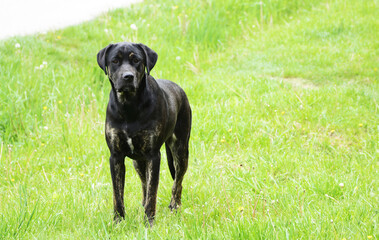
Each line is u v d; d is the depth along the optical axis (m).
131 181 5.89
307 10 13.14
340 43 10.76
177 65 10.34
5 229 4.41
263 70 9.91
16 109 7.70
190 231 4.25
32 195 5.50
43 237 4.35
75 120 7.55
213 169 6.20
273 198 5.09
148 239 4.28
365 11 12.20
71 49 10.75
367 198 4.90
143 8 13.08
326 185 5.21
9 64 8.96
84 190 5.60
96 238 4.32
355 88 8.46
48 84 8.73
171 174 5.56
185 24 11.78
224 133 7.13
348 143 6.93
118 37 11.10
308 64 9.99
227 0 13.34
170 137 5.39
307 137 7.10
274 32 11.86
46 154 6.82
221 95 8.55
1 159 6.59
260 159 6.32
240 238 3.99
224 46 11.72
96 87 9.04
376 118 7.46
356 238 3.99
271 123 7.48
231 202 5.13
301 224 4.20
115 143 4.71
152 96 4.71
